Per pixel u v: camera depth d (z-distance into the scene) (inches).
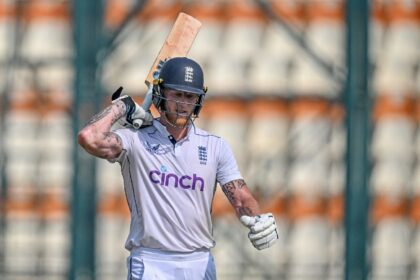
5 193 1563.7
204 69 1579.7
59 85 1576.0
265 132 1584.6
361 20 1480.1
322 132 1582.2
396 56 1588.3
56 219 1567.4
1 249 1562.5
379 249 1581.0
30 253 1566.2
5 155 1566.2
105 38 1487.5
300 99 1579.7
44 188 1568.7
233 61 1579.7
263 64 1579.7
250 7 1579.7
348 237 1482.5
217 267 1576.0
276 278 1578.5
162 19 1576.0
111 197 1557.6
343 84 1517.0
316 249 1579.7
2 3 1576.0
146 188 870.4
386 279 1581.0
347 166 1483.8
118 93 864.9
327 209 1583.4
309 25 1577.3
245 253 1576.0
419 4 1592.0
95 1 1461.6
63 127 1573.6
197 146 877.8
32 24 1576.0
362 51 1481.3
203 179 874.8
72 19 1567.4
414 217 1588.3
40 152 1569.9
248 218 841.5
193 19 908.0
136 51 1571.1
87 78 1456.7
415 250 1587.1
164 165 869.2
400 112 1584.6
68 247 1558.8
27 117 1571.1
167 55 899.4
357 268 1483.8
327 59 1577.3
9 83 1572.3
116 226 1560.0
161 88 852.6
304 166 1584.6
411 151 1587.1
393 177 1584.6
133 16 1539.1
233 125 1581.0
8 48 1577.3
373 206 1578.5
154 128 876.0
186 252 881.5
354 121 1483.8
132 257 885.8
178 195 870.4
